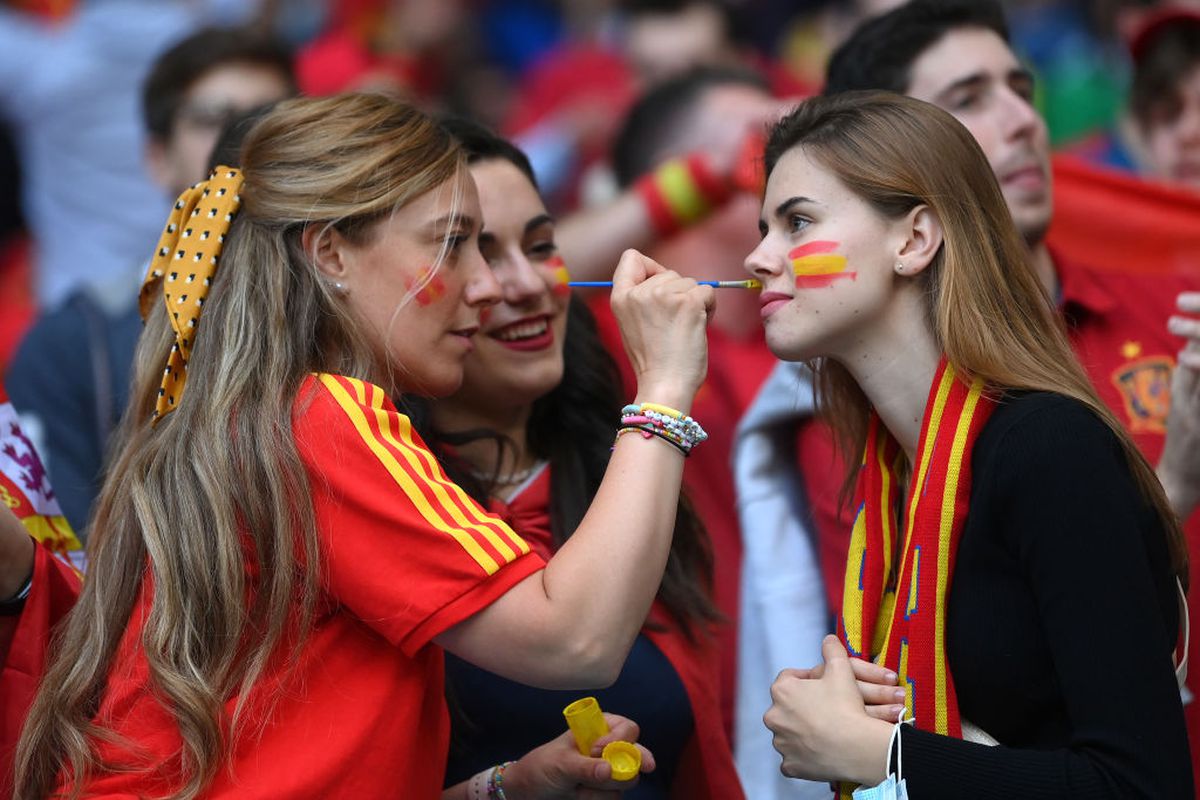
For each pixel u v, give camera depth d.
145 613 8.93
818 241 9.02
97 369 13.62
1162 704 8.10
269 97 15.75
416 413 10.61
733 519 14.40
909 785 8.28
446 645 8.69
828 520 12.29
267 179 9.38
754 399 13.66
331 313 9.24
